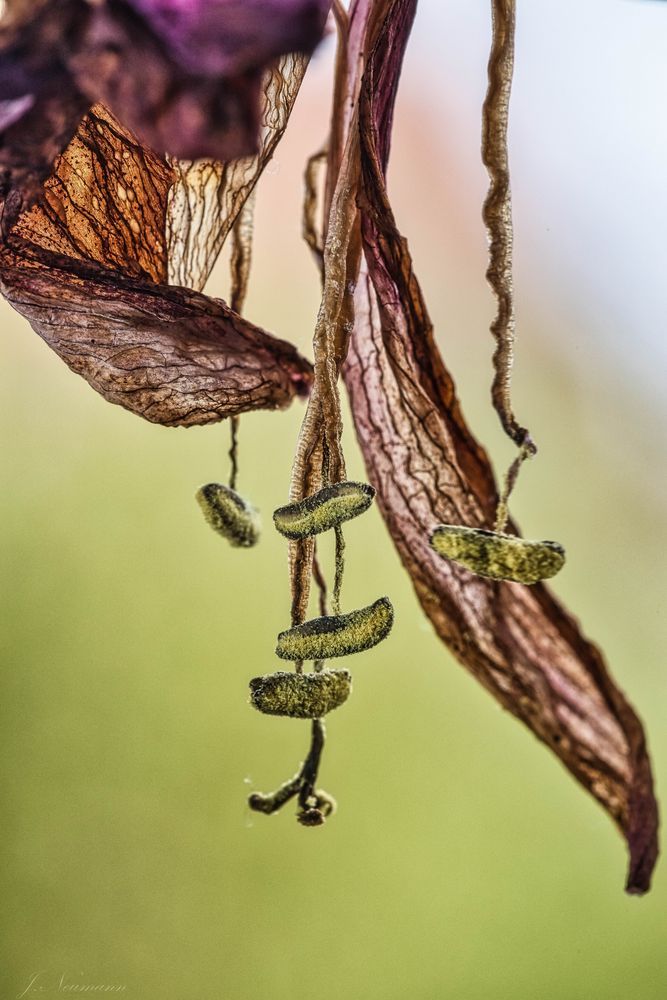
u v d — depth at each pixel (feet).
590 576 1.23
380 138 0.72
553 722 0.76
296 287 1.04
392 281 0.72
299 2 0.66
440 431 0.75
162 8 0.66
